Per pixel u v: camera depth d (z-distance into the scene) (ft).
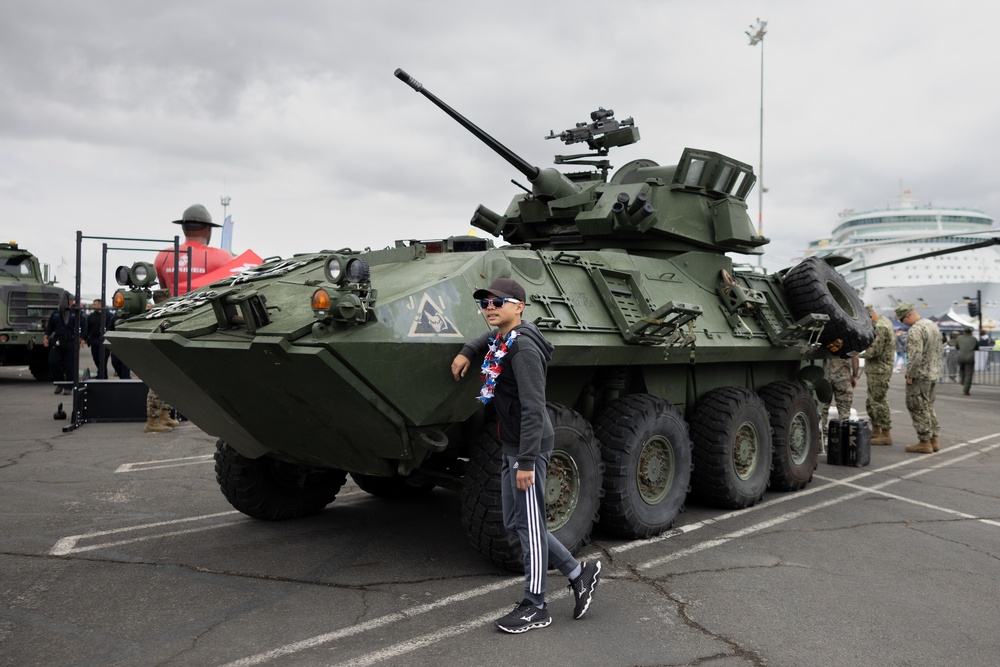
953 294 182.60
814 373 27.58
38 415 41.09
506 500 13.47
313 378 13.98
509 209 26.81
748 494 22.09
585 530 17.02
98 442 32.91
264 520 20.43
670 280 22.50
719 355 22.20
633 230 23.22
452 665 11.69
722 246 25.08
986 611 14.12
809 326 24.43
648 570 16.37
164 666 11.62
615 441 18.21
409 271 16.78
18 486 24.35
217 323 15.35
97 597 14.56
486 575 15.96
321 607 14.08
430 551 17.67
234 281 18.93
